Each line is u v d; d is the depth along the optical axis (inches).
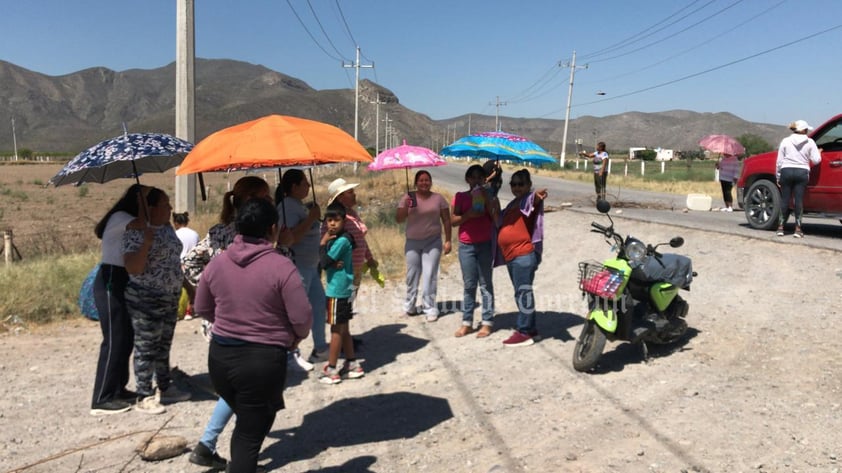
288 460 174.4
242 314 139.3
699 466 155.4
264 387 140.0
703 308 297.4
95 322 319.9
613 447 168.6
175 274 207.8
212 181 1836.9
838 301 281.4
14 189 1563.7
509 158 270.5
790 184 414.6
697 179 1456.7
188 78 535.2
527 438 178.5
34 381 237.9
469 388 221.8
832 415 176.9
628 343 261.4
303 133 184.7
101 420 201.9
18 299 325.1
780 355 227.9
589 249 476.7
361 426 195.0
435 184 1396.4
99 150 189.2
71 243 620.1
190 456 166.6
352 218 268.7
